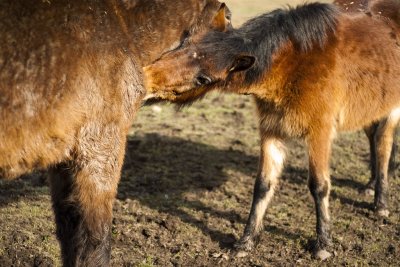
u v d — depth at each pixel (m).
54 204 5.33
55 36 4.50
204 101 12.40
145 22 5.23
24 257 6.10
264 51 6.34
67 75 4.52
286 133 6.80
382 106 7.46
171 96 5.73
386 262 6.55
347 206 8.00
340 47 6.87
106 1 4.89
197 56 5.61
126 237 6.71
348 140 10.59
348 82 6.92
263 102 6.80
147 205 7.64
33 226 6.76
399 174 9.16
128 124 5.02
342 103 6.94
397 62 7.46
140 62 5.24
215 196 8.10
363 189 8.54
